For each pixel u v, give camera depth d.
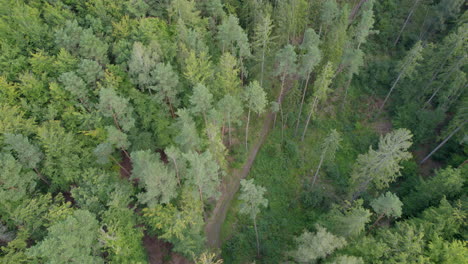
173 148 32.19
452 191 36.44
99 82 39.16
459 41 45.34
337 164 51.91
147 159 31.69
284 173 49.75
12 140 31.61
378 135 54.72
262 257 40.50
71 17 45.94
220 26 45.03
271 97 57.25
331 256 30.08
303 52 57.22
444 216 31.77
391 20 67.62
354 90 60.41
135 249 31.45
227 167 48.19
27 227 30.09
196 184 33.34
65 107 39.38
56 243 25.02
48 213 30.48
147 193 30.75
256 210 33.72
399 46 66.19
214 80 44.03
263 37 46.41
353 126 56.44
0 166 30.42
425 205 38.75
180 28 44.66
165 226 33.59
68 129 38.84
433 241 29.11
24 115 37.06
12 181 30.53
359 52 47.84
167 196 31.91
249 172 49.69
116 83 40.03
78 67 39.72
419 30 66.12
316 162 51.53
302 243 30.50
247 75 55.84
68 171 34.31
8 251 28.89
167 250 38.91
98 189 32.34
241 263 40.06
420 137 50.66
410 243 28.02
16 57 40.22
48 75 40.22
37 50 39.09
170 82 39.94
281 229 43.53
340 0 74.19
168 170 36.41
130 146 42.09
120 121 38.38
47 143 33.59
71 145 36.19
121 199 32.47
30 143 35.19
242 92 46.62
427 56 53.22
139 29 44.22
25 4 44.22
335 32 49.16
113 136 35.53
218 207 44.88
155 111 41.56
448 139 48.06
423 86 53.25
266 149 52.28
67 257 25.09
